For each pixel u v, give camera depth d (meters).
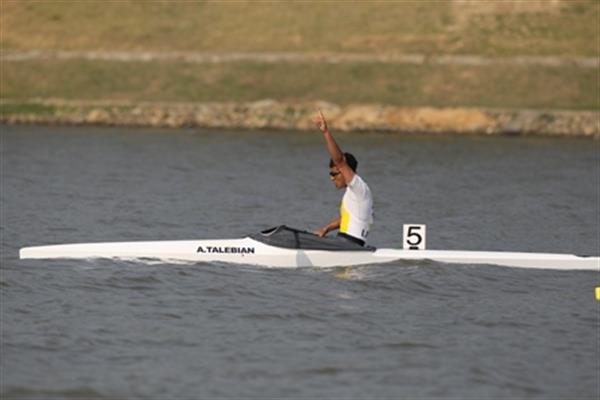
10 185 128.75
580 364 57.00
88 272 73.25
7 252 81.19
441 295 69.94
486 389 52.84
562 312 67.06
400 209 115.50
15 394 50.59
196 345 58.16
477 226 104.56
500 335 61.72
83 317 62.88
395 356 57.28
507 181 145.12
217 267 75.00
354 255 76.19
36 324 61.22
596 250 92.31
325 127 73.00
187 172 149.12
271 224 104.00
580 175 153.25
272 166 158.75
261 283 71.25
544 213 114.88
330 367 55.19
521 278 75.25
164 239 92.31
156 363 55.22
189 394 51.12
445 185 139.38
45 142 186.25
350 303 67.19
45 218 101.94
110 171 147.75
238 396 51.03
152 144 186.88
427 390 52.44
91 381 52.44
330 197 125.50
